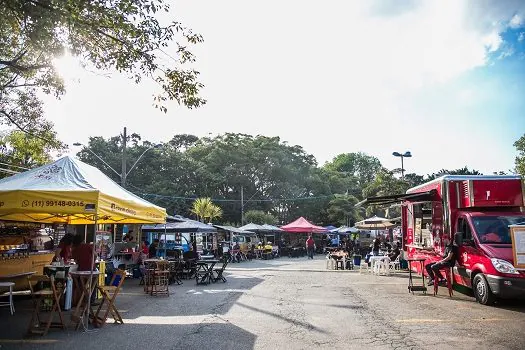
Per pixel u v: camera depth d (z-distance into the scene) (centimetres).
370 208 4222
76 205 827
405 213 1784
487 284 1038
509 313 946
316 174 6116
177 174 5191
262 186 5631
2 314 935
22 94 1730
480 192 1205
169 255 1997
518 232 984
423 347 666
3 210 830
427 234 1469
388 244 2691
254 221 4638
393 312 959
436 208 1340
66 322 851
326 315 926
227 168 5297
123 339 720
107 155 4853
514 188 1205
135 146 5194
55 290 783
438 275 1256
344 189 6950
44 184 874
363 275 1841
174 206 4925
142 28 910
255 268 2325
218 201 5288
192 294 1266
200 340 711
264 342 698
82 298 810
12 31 1016
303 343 692
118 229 2642
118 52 947
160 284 1281
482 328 798
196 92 1006
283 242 4469
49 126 1866
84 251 983
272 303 1089
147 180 4994
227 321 866
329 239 4797
